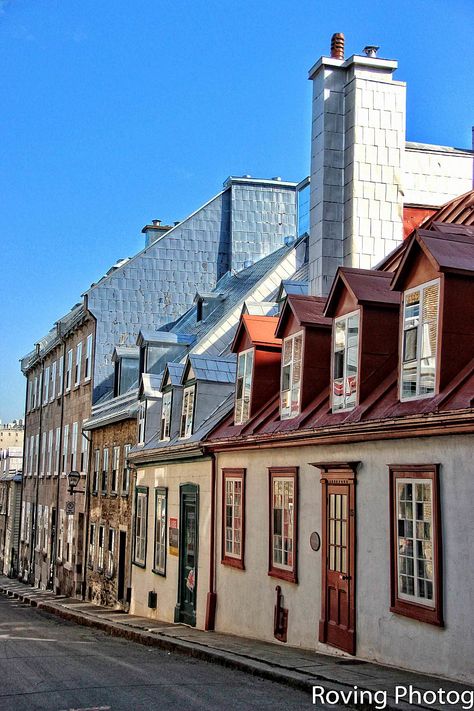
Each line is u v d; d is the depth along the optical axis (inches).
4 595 1573.6
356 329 519.2
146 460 947.3
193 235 1497.3
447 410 394.0
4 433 4972.9
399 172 730.8
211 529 729.6
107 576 1159.0
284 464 598.2
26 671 468.4
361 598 479.5
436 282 438.3
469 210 631.8
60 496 1562.5
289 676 420.2
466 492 391.2
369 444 479.2
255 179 1509.6
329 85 741.9
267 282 1138.7
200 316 1278.3
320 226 727.1
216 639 628.4
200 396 802.8
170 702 367.9
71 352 1600.6
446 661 399.2
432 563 412.5
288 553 584.4
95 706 359.9
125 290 1453.0
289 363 622.8
